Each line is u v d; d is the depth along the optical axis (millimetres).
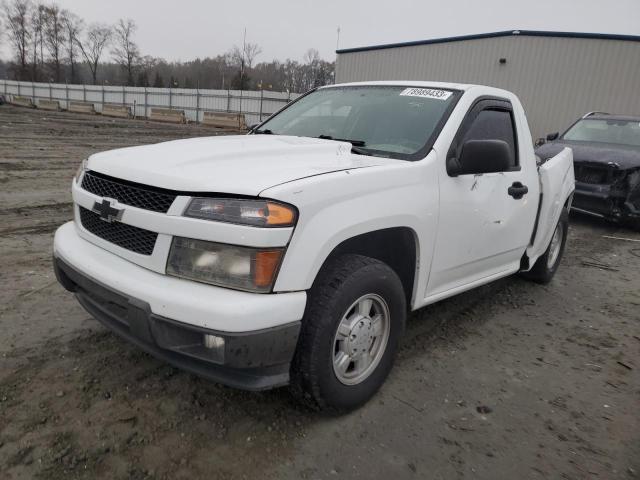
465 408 2740
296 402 2600
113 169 2434
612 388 3070
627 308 4477
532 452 2412
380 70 22453
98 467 2086
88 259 2381
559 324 4023
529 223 3967
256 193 2012
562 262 5938
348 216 2262
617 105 17156
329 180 2229
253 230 1966
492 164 2781
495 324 3934
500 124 3580
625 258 6254
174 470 2105
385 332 2684
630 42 16594
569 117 18047
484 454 2371
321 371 2287
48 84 49750
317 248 2119
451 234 2982
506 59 18797
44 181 8492
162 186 2154
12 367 2766
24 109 36844
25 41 79812
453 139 3008
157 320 2045
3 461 2076
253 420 2471
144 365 2869
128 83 76375
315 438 2383
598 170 7609
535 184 3971
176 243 2107
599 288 5016
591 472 2297
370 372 2652
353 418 2566
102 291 2256
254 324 1961
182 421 2422
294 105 4062
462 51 19812
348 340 2457
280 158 2547
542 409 2785
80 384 2652
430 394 2852
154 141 17172
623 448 2484
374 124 3262
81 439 2242
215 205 2029
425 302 3021
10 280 3994
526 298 4574
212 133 25406
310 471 2166
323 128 3504
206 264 2043
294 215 2043
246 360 1997
